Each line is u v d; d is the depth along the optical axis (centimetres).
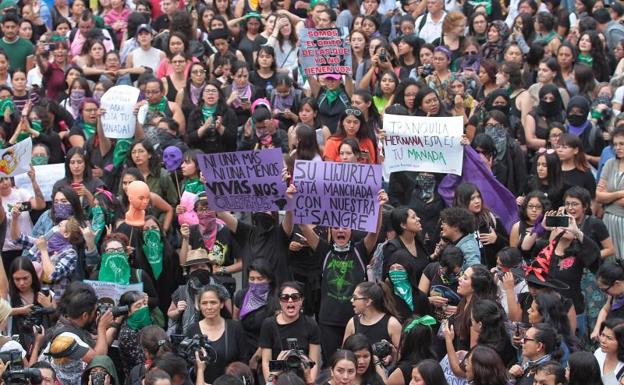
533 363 2264
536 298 2447
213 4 4338
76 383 2384
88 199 2948
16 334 2564
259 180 2694
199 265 2716
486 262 2869
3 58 3825
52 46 3844
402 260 2573
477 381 2219
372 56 3644
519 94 3484
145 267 2789
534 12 4297
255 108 3422
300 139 3031
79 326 2436
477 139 3058
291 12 4447
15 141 3362
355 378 2297
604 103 3425
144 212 2816
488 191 3019
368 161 3053
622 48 3994
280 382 2142
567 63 3697
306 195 2694
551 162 3066
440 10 4175
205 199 2783
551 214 2664
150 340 2341
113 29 4294
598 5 4391
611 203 3028
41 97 3619
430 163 3033
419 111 3225
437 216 3034
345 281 2645
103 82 3634
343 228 2675
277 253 2727
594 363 2216
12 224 2922
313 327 2506
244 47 4019
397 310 2558
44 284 2727
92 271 2798
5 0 4469
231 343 2488
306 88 3756
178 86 3688
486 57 3925
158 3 4472
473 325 2395
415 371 2205
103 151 3306
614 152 3084
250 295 2594
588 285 2681
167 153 3092
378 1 4378
